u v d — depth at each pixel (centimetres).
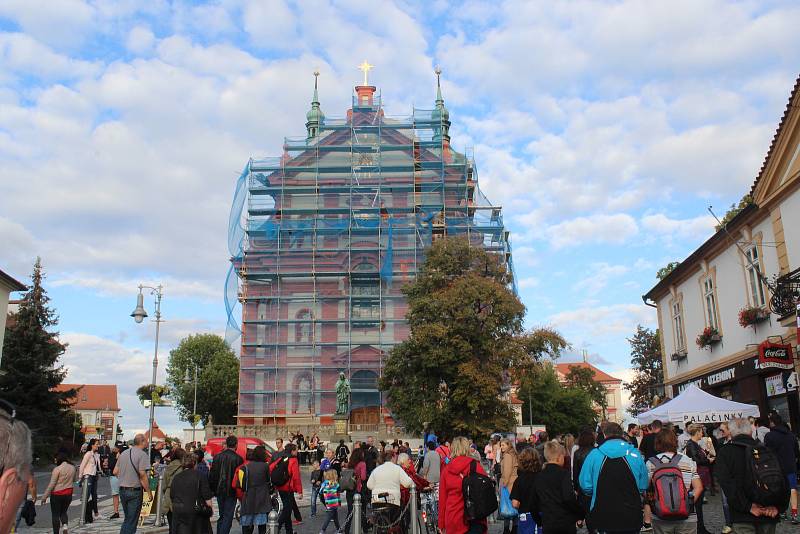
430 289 4850
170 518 1564
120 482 1558
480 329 4488
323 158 6656
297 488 1717
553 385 9525
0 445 287
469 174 6631
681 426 2709
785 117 2416
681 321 3797
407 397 4575
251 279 6262
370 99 7444
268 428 5453
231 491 1509
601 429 937
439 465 1855
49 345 5378
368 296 6181
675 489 896
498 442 2202
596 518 877
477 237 6184
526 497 1071
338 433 5331
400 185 6519
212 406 9712
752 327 2852
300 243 6341
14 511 290
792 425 2536
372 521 1358
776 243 2592
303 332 6150
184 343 10275
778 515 848
